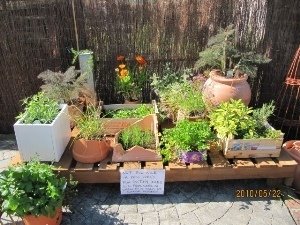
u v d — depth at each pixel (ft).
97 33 12.94
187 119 10.96
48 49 12.66
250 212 9.29
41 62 12.86
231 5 12.48
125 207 9.42
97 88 14.07
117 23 12.82
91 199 9.72
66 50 12.90
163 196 9.87
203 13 12.69
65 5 12.17
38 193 7.95
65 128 10.21
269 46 12.64
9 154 12.01
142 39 13.16
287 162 9.88
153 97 14.17
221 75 11.55
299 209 9.42
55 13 12.21
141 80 13.58
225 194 9.99
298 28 11.96
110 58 13.48
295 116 12.74
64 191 8.52
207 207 9.45
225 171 9.75
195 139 9.58
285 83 12.26
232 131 9.52
